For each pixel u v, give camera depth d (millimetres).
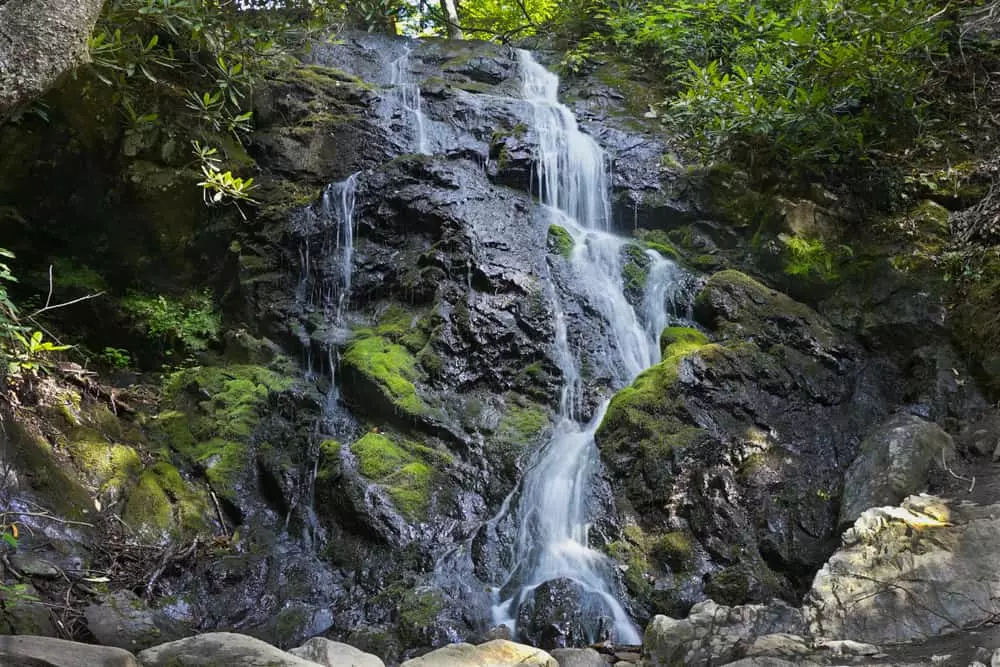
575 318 7348
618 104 9641
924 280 6898
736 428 6121
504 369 7016
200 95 8109
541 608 5148
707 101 8102
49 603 4586
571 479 6047
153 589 5379
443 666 3799
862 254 7352
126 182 7738
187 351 7695
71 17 3740
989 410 6113
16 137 7406
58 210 7797
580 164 8578
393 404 6621
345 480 6098
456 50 10641
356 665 3822
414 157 8320
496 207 8156
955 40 8211
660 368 6438
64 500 5582
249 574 5660
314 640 4031
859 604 4016
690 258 7898
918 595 3945
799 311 7031
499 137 8844
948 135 7973
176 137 7902
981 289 6641
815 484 5855
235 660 3668
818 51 7449
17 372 6039
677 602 5266
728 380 6344
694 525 5660
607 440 6160
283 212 8078
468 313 7141
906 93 7613
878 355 6848
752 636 3998
